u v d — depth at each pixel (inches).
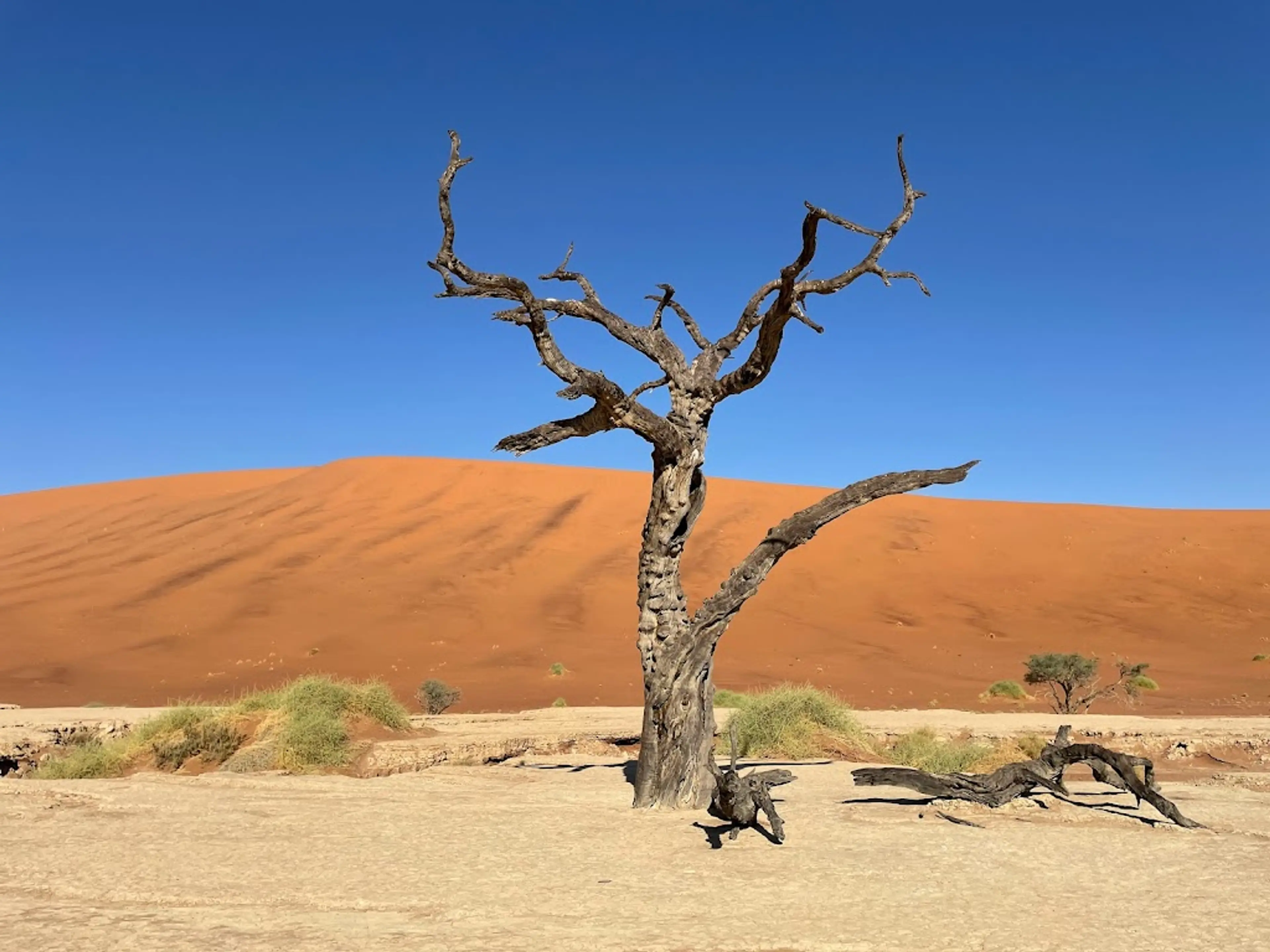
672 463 467.5
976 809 451.8
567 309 448.5
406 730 816.3
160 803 458.0
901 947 243.0
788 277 426.6
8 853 348.8
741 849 359.9
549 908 278.2
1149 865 338.6
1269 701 1306.6
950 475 458.3
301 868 327.0
